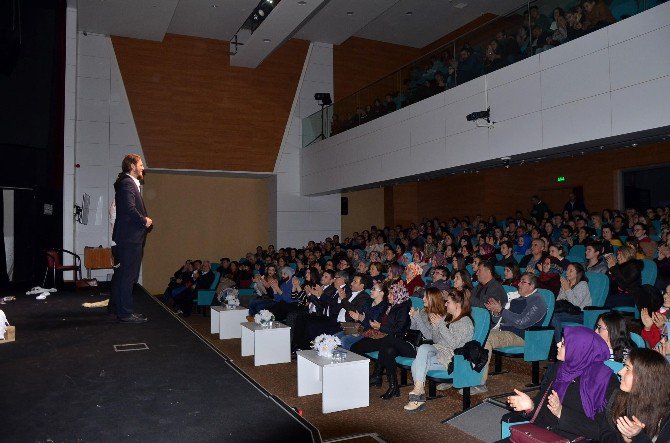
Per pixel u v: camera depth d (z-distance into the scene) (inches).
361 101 467.8
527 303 213.0
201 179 588.7
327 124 527.5
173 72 529.0
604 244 284.4
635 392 93.5
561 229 367.9
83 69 498.9
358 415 187.6
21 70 336.5
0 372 112.3
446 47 365.7
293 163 577.9
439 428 173.8
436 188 609.0
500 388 206.7
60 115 396.2
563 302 227.9
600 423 104.3
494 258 327.3
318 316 278.1
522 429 107.5
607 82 249.8
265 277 367.9
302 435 81.4
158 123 524.1
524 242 355.6
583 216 379.2
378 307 233.1
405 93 407.8
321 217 591.2
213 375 112.5
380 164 434.0
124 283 172.9
